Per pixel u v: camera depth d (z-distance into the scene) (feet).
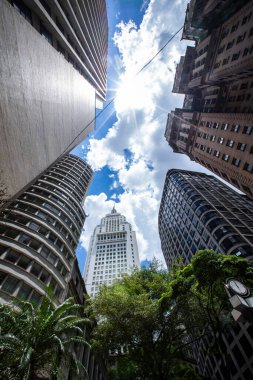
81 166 208.23
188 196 251.19
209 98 212.23
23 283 70.74
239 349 132.98
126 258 412.16
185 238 240.73
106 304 68.69
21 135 79.15
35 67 85.76
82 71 180.55
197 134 208.23
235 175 152.25
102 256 428.97
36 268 80.28
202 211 215.10
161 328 70.95
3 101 65.92
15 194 79.25
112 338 67.36
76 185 167.84
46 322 42.78
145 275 87.10
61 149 133.49
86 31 146.30
